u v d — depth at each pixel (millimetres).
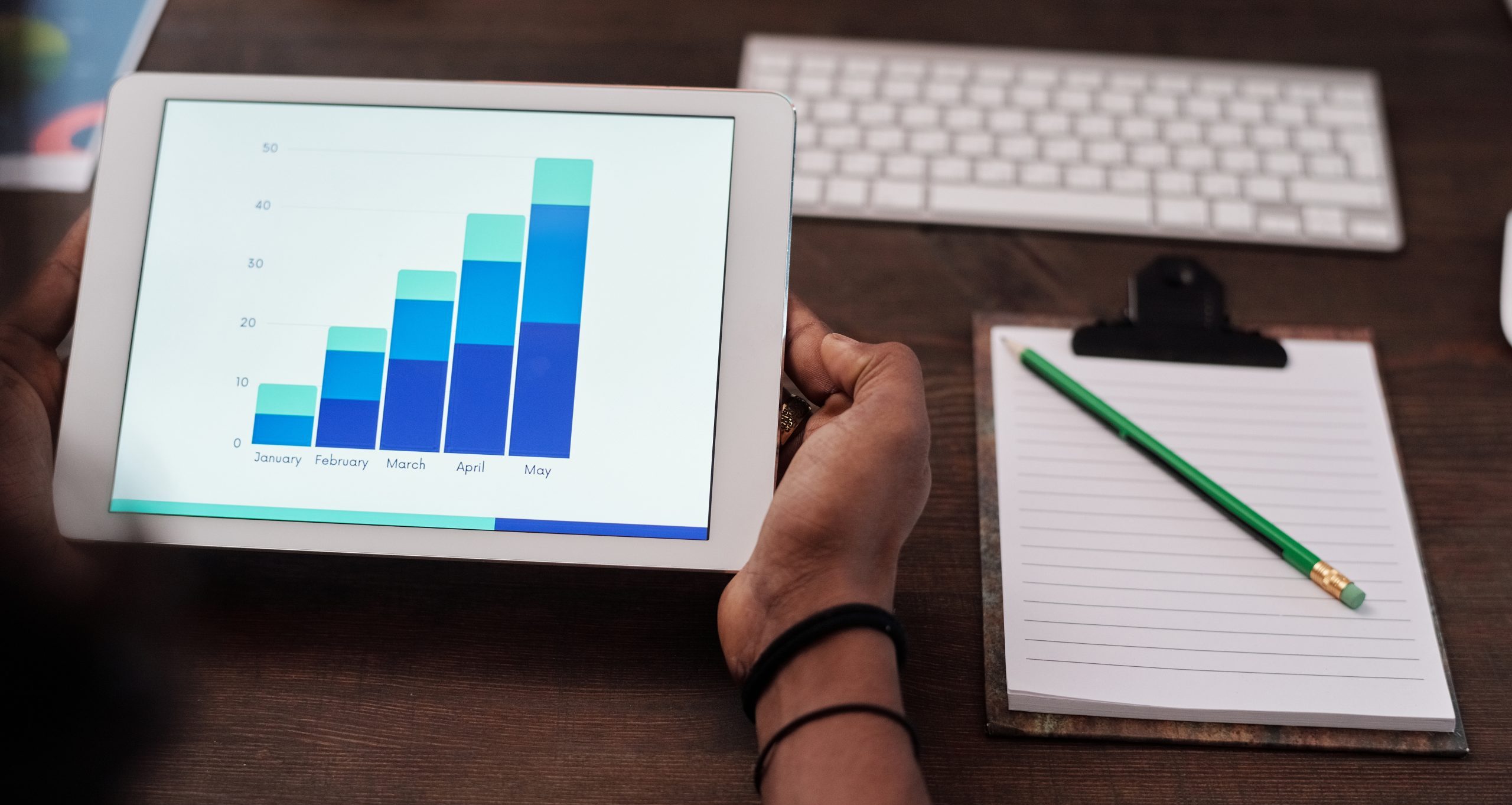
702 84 812
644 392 561
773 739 485
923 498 555
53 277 606
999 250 736
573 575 616
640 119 593
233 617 599
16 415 554
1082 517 628
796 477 533
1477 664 590
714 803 551
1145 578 606
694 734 568
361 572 617
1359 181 746
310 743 564
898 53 800
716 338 566
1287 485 639
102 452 560
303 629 597
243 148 593
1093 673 574
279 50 816
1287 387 677
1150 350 687
